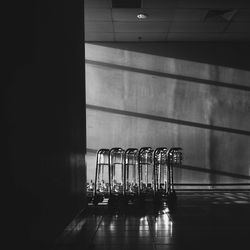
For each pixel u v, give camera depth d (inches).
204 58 435.2
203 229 225.9
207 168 429.4
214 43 434.9
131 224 242.7
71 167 209.0
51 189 155.1
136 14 349.1
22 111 116.2
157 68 434.0
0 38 98.5
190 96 433.1
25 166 117.6
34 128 130.0
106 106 430.6
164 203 340.8
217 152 430.0
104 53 432.8
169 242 194.4
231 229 225.5
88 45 432.5
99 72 431.8
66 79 198.7
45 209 143.3
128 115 430.6
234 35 414.3
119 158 412.8
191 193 412.5
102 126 429.7
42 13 146.3
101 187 321.1
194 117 432.1
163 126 430.3
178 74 434.0
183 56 435.2
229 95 435.2
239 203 339.3
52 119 160.7
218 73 435.8
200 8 335.3
